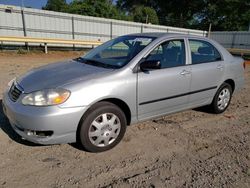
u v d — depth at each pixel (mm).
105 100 3375
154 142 3803
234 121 4898
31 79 3404
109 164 3158
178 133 4172
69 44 20125
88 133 3246
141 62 3652
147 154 3449
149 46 3828
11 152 3291
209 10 53250
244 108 5793
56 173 2914
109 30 23000
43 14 19219
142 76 3609
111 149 3518
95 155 3346
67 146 3527
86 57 4344
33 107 2990
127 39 4352
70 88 3076
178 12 60375
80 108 3086
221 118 5008
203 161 3342
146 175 2971
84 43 19703
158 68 3590
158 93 3832
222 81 4918
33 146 3471
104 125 3344
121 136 3564
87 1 42625
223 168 3191
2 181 2725
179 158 3391
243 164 3318
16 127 3236
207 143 3879
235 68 5168
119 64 3637
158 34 4258
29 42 17219
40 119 2928
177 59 4176
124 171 3029
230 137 4145
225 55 5027
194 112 5254
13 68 9891
